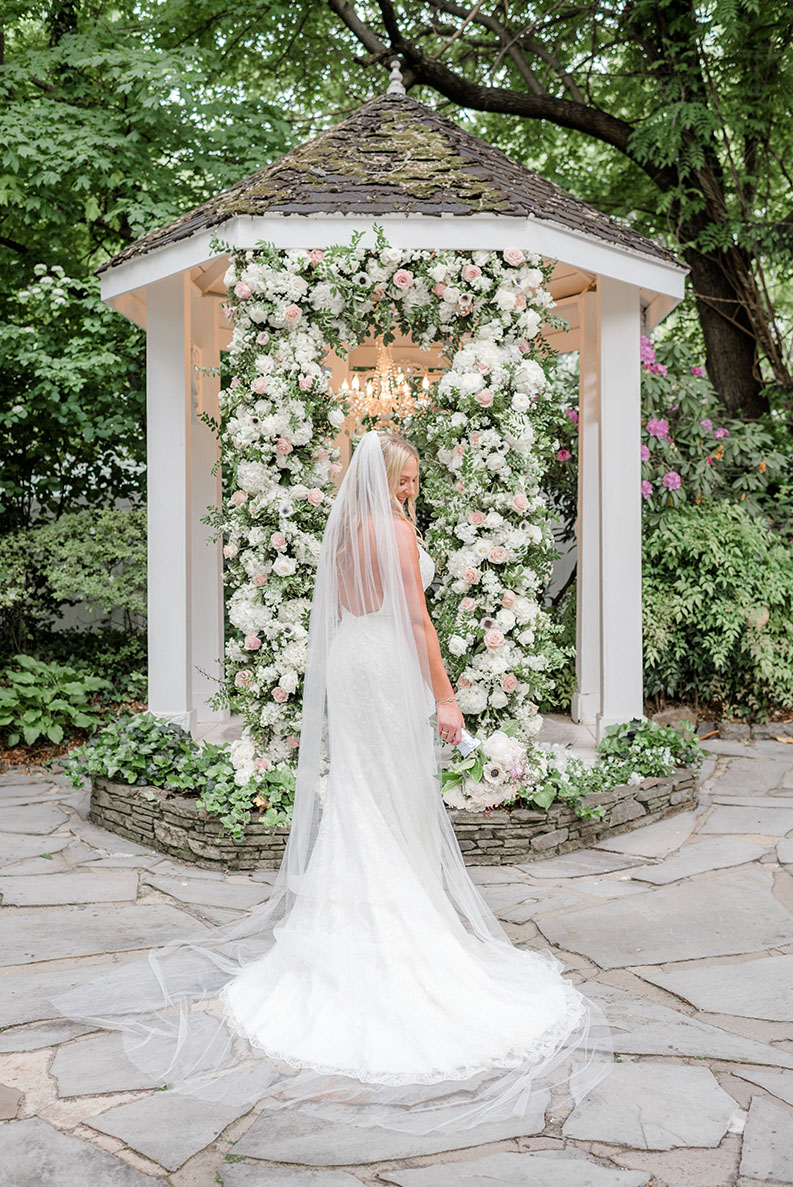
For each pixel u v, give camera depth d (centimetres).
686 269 561
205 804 457
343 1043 281
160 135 876
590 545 707
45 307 837
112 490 930
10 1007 309
